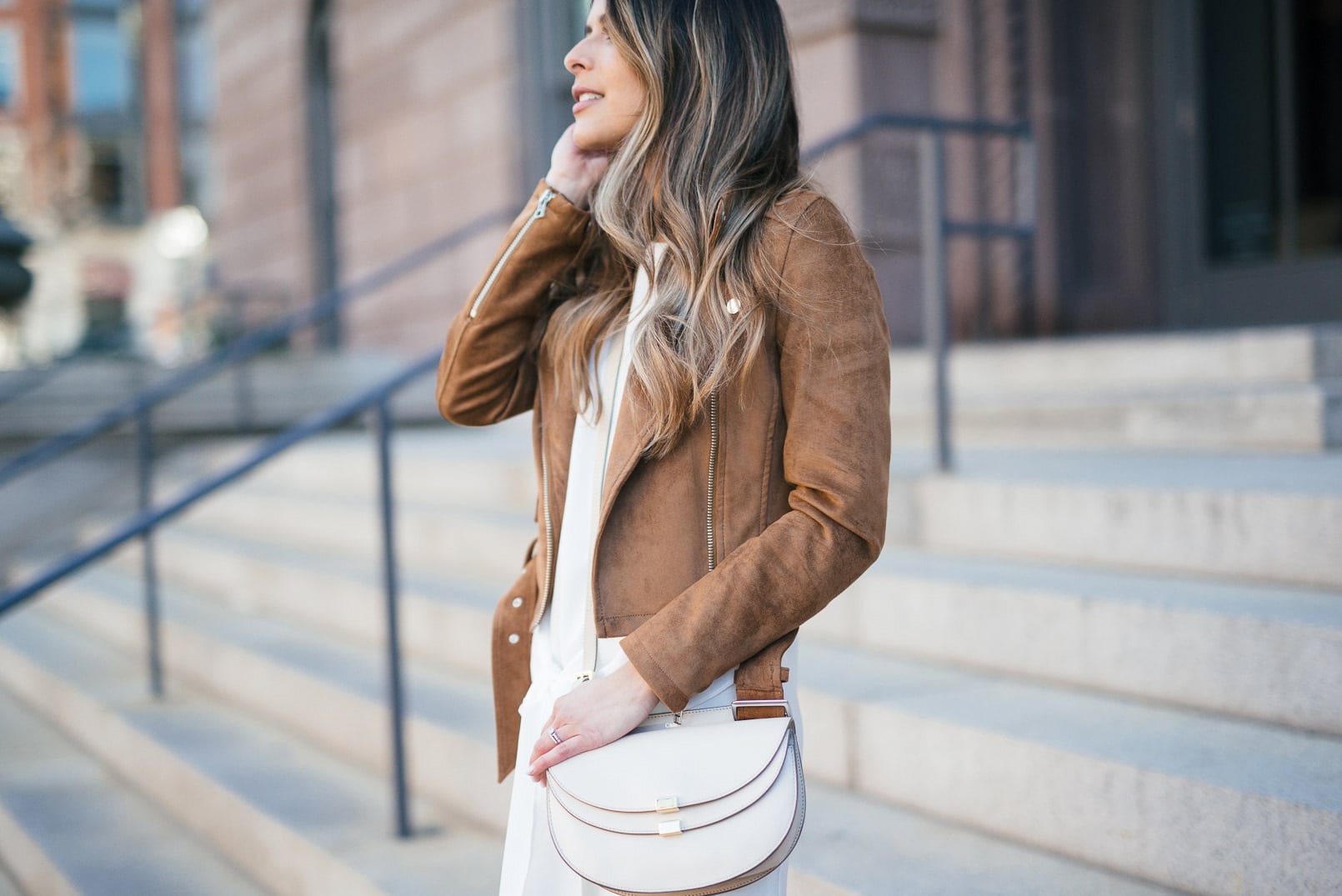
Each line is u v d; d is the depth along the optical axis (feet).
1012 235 11.57
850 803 7.78
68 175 55.47
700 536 4.41
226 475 8.75
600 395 4.64
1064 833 6.75
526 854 4.55
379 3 30.14
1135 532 8.97
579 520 4.67
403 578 13.74
